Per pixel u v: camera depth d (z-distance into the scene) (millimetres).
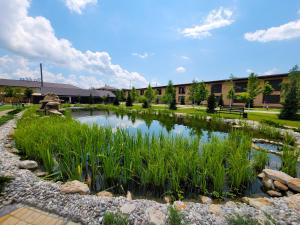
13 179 3572
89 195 3354
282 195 4043
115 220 2564
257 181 4738
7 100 37812
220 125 14289
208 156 4801
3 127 9109
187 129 12859
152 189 4113
